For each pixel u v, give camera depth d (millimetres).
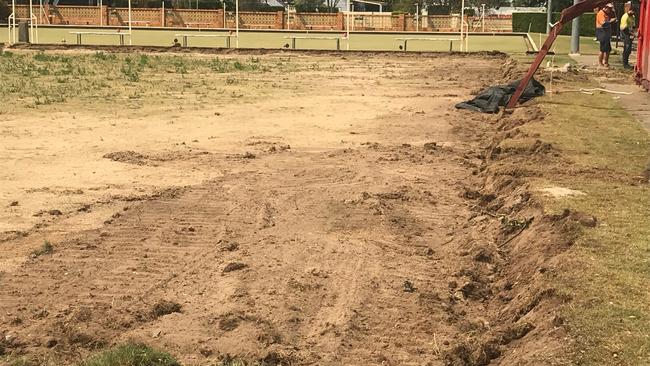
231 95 18938
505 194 9078
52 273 6922
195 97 18438
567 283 5648
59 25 49156
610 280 5648
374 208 9055
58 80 21062
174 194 9664
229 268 6996
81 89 19297
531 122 13125
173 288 6594
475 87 21594
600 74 21344
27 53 31469
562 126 12375
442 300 6375
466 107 17062
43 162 11281
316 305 6238
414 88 21250
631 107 14641
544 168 9562
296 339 5617
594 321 4953
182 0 68688
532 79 17156
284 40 42750
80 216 8695
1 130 13617
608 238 6582
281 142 13102
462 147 12938
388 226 8430
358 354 5383
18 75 22000
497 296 6395
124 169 10961
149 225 8383
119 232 8117
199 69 25469
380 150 12531
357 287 6605
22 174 10547
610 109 14398
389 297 6414
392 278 6852
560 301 5418
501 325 5742
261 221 8539
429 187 10156
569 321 4992
